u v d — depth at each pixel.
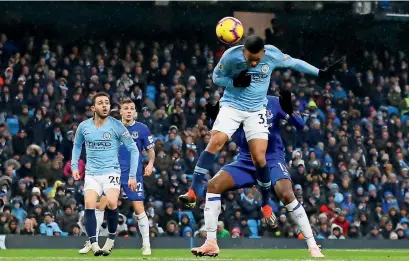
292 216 11.69
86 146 12.74
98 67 27.20
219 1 30.75
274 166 11.66
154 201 21.88
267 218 11.26
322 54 31.81
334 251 17.47
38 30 29.05
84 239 18.45
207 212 10.80
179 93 26.25
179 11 30.52
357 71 31.45
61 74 26.67
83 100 25.36
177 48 29.64
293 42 31.72
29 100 24.55
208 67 29.22
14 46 27.77
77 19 29.48
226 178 11.01
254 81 10.47
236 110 10.52
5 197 20.61
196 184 10.56
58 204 20.45
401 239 21.89
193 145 24.28
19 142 22.69
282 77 29.16
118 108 24.39
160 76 27.97
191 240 19.58
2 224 19.27
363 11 31.12
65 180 21.97
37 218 19.84
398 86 31.05
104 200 14.27
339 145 26.33
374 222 24.17
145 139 14.44
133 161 12.90
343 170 25.27
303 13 31.52
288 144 25.95
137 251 16.25
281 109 11.59
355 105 29.28
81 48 29.48
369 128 28.17
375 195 25.05
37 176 21.78
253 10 31.34
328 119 27.97
